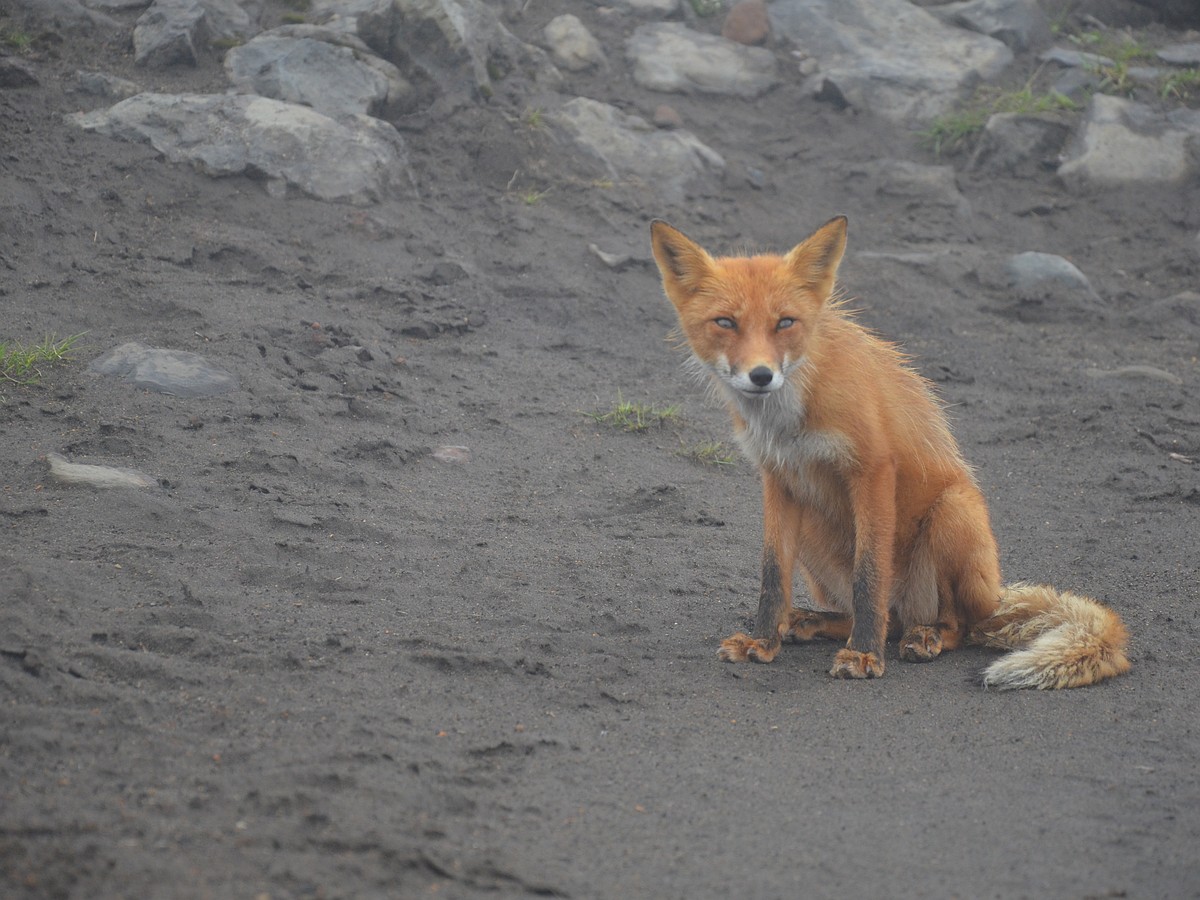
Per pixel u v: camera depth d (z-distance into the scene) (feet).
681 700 30.86
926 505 35.91
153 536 37.83
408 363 58.39
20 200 62.59
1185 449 58.34
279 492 42.88
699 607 38.58
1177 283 81.56
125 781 23.24
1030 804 25.45
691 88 95.71
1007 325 76.28
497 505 46.16
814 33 101.60
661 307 71.72
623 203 80.33
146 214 65.87
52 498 39.32
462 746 26.61
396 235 70.08
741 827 23.98
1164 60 99.25
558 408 57.67
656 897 21.13
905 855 23.07
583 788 25.25
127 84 73.56
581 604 37.29
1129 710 30.96
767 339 32.76
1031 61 101.91
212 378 51.21
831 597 38.70
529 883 20.95
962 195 90.07
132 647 29.84
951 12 105.09
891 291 77.20
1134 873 22.49
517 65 88.38
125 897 19.16
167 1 80.12
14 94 71.00
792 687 32.53
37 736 24.25
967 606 35.96
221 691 27.96
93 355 51.75
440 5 81.20
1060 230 87.56
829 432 33.37
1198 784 26.53
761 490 52.19
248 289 61.57
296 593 35.24
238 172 69.56
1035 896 21.56
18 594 31.32
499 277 70.44
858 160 92.68
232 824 21.86
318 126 72.18
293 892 19.79
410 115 81.00
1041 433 60.70
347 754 25.16
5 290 55.83
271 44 77.92
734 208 84.58
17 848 20.13
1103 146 91.15
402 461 48.57
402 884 20.51
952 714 30.66
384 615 34.37
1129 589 41.50
